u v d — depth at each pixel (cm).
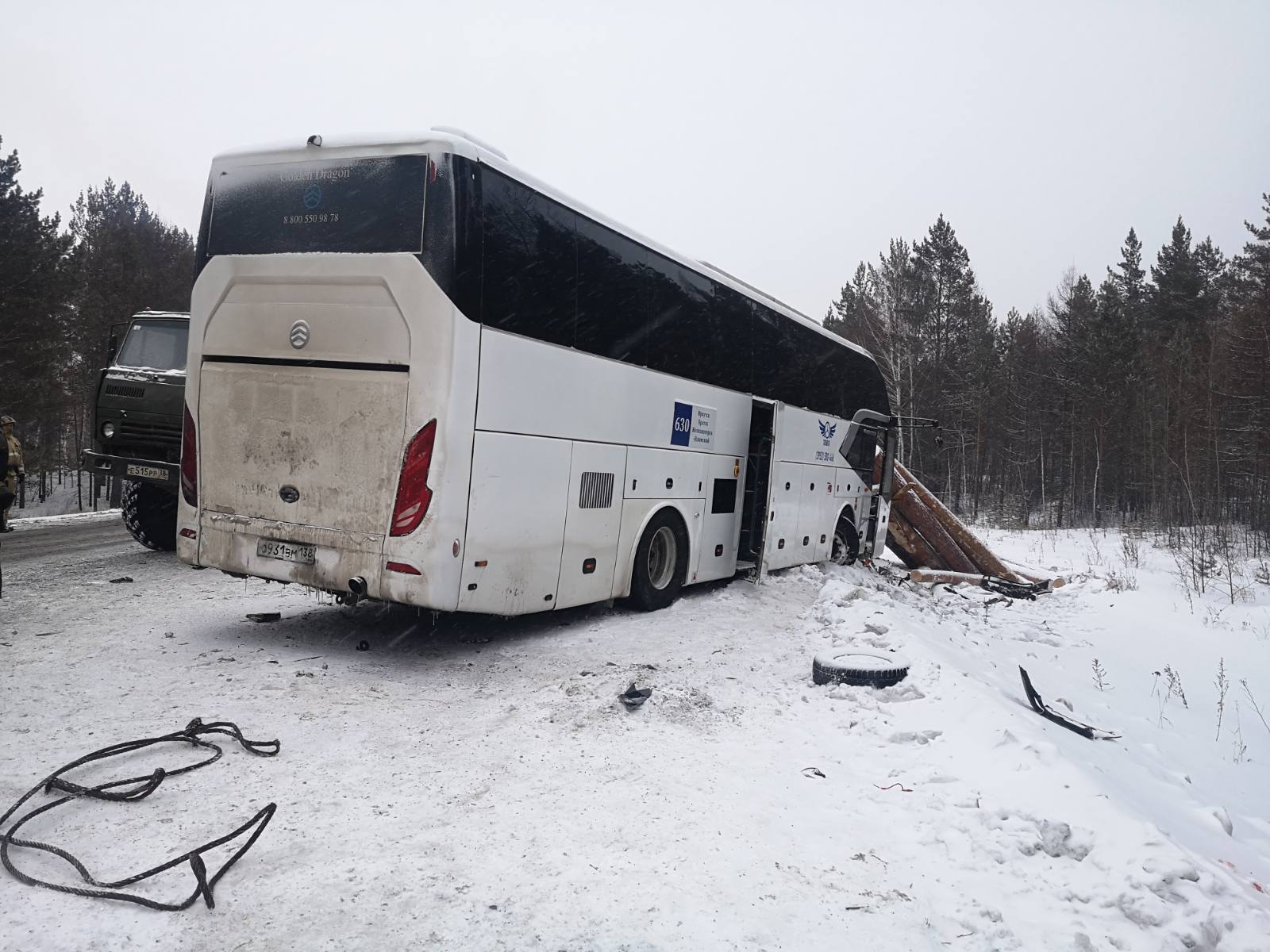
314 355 674
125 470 1162
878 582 1448
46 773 425
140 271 4381
